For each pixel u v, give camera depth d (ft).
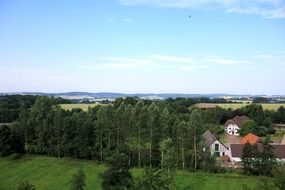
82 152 283.59
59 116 293.02
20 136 302.86
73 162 276.82
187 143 264.11
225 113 576.61
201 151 260.21
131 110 285.02
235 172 252.62
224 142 417.49
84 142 284.41
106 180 151.33
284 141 370.53
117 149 268.21
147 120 275.18
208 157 257.96
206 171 255.91
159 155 271.90
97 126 282.36
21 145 303.48
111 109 287.89
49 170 252.42
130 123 279.90
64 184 215.72
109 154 270.05
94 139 289.12
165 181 131.54
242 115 558.97
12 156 284.20
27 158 288.10
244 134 464.24
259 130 460.96
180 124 267.80
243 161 247.91
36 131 302.04
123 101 517.55
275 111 580.30
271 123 516.32
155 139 274.36
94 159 282.36
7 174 240.94
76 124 290.15
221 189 207.72
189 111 579.89
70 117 300.81
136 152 272.72
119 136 284.61
